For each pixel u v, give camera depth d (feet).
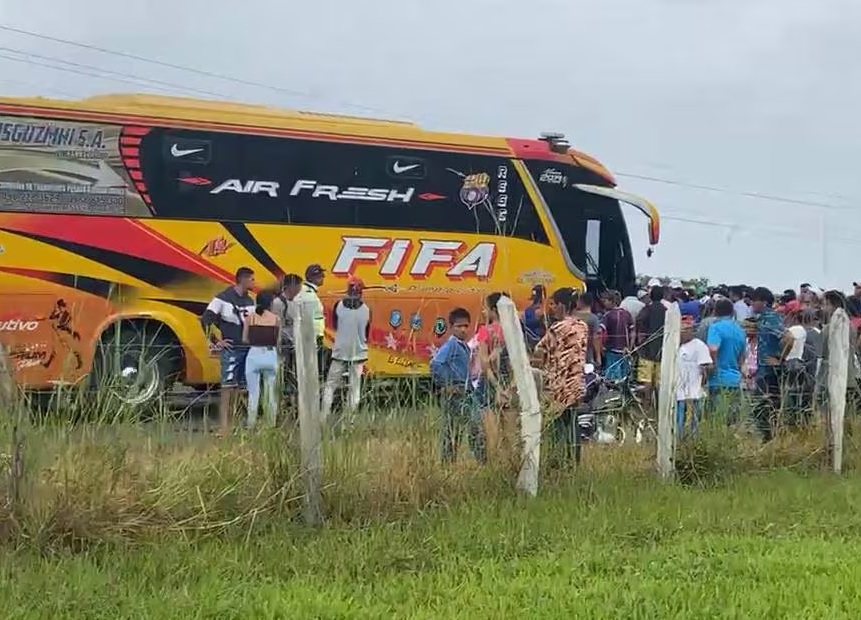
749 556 23.95
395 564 22.67
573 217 57.98
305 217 50.24
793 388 36.86
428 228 53.36
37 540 22.03
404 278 52.54
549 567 22.76
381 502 26.50
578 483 30.32
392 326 52.11
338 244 50.96
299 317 25.76
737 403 35.47
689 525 27.07
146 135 46.60
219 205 48.14
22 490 22.39
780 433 36.06
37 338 43.55
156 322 46.52
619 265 59.31
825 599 20.81
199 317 47.32
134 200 46.14
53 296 44.04
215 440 25.36
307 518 25.22
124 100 46.70
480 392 29.45
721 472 33.63
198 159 47.78
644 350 38.73
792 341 37.37
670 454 32.94
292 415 26.18
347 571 21.91
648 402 36.58
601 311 53.36
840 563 23.47
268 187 49.42
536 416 29.40
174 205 47.09
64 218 44.50
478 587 21.16
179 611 18.85
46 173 44.21
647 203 59.57
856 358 40.29
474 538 24.64
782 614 19.89
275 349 33.55
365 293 51.42
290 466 25.39
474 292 54.39
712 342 36.17
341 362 41.68
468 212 54.54
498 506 27.48
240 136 48.83
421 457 27.55
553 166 57.52
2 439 22.41
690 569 22.82
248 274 39.78
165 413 25.34
